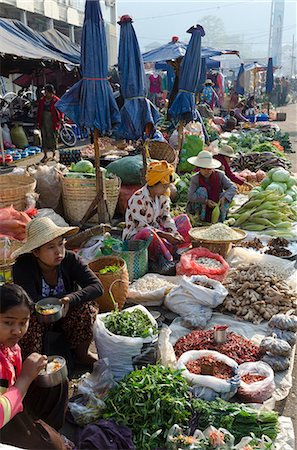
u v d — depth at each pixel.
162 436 2.60
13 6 15.82
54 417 2.57
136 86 6.35
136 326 3.20
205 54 14.74
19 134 13.44
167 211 5.23
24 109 14.98
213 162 6.00
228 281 4.51
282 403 3.18
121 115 6.43
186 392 2.79
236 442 2.63
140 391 2.72
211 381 2.92
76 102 5.73
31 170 6.54
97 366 3.09
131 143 11.00
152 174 4.91
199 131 10.59
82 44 5.54
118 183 6.35
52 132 11.73
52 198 6.26
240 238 5.16
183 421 2.65
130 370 3.13
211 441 2.46
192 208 6.24
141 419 2.67
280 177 7.82
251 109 21.53
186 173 8.89
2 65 12.78
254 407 2.92
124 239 5.12
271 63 24.00
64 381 2.54
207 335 3.67
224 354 3.43
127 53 6.21
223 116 22.67
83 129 5.82
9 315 2.19
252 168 10.59
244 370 3.21
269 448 2.50
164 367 2.97
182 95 8.58
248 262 5.18
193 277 4.34
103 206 5.95
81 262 3.42
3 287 2.27
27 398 2.51
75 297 3.14
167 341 3.47
